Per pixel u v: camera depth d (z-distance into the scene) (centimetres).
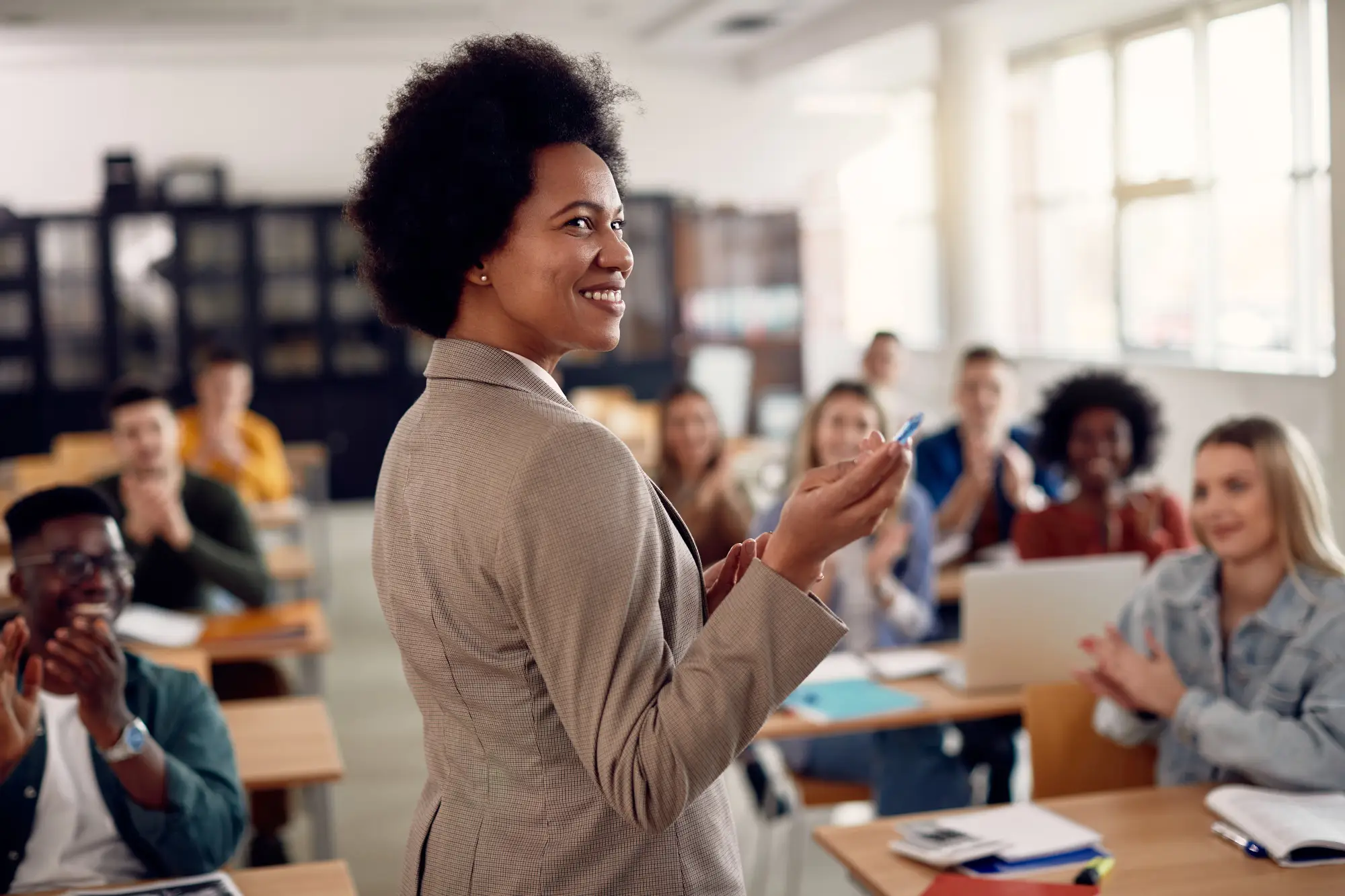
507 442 108
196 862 206
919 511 367
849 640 356
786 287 1090
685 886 115
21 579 217
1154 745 270
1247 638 240
